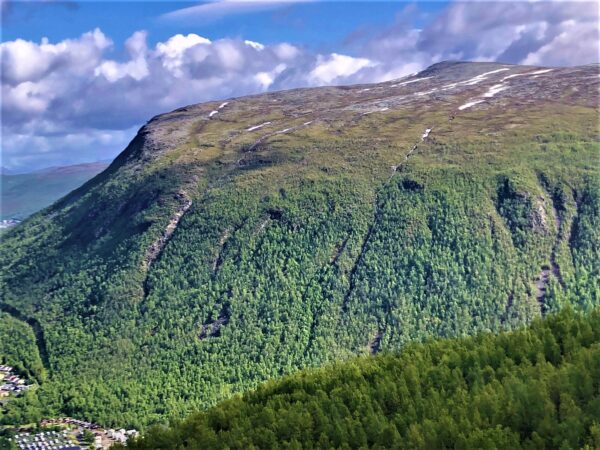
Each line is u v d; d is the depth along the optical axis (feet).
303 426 407.44
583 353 379.76
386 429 371.56
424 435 350.64
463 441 328.49
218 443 421.18
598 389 353.72
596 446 312.09
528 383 364.79
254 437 412.57
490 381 396.37
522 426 344.90
